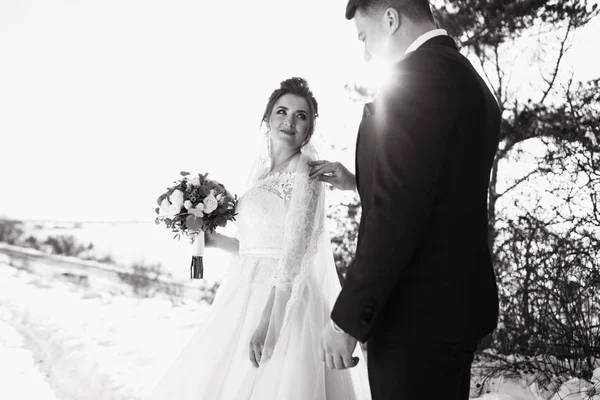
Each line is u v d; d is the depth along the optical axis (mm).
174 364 2785
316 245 2656
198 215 2883
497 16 4469
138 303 8219
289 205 2650
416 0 1837
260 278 2750
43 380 4309
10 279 10656
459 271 1664
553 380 3590
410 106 1588
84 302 8156
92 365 4500
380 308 1585
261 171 3016
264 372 2510
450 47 1755
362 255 1579
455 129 1577
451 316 1664
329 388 2604
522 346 3896
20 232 19125
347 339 1671
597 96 3916
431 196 1541
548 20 4246
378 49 1914
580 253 3719
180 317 7051
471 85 1635
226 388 2623
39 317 6727
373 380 1771
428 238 1657
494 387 3648
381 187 1572
